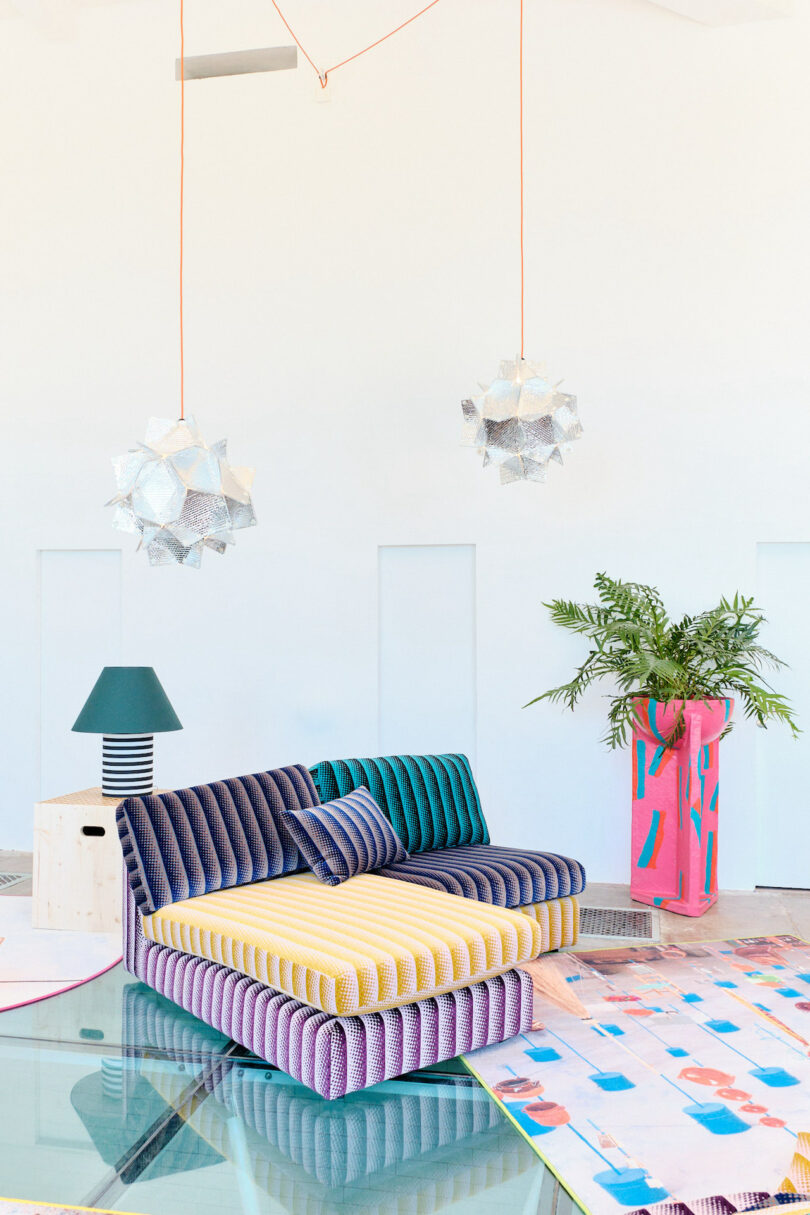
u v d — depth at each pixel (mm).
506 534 5660
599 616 5324
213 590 5969
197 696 5980
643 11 5543
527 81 5672
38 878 4605
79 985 3932
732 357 5434
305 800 4141
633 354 5539
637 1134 2693
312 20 5895
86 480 6109
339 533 5840
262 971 3109
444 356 5742
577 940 4332
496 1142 2686
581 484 5586
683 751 4922
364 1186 2475
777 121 5402
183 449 3504
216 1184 2492
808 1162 2535
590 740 5562
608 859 5547
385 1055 2955
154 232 6059
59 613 6207
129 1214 2354
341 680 5828
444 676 5840
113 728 4613
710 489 5453
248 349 5953
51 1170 2559
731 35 5445
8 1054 3295
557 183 5633
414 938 3102
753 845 5383
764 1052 3225
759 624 5477
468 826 4629
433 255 5758
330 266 5867
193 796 3822
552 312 5633
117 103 6105
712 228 5469
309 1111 2887
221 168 5992
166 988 3639
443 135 5754
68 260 6152
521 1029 3365
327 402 5863
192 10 6027
